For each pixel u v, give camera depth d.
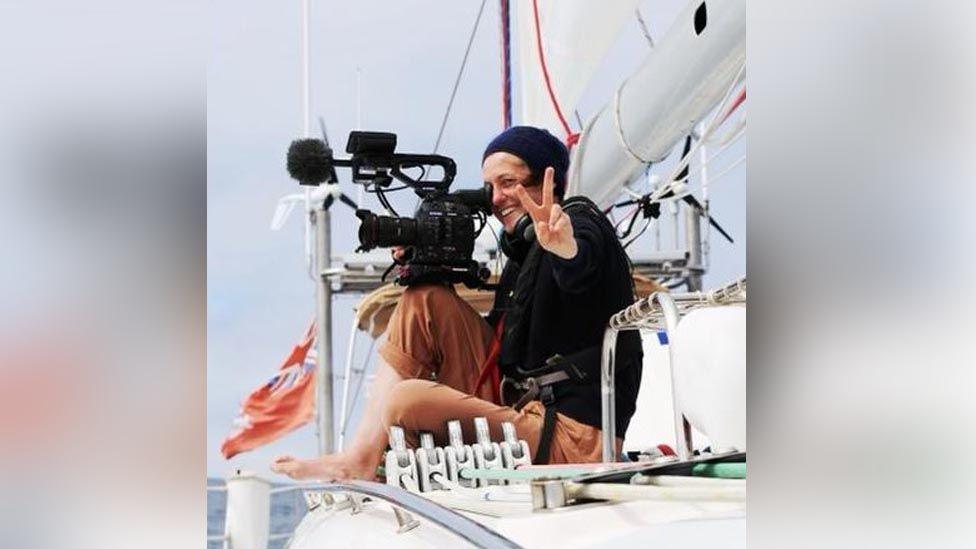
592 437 3.45
